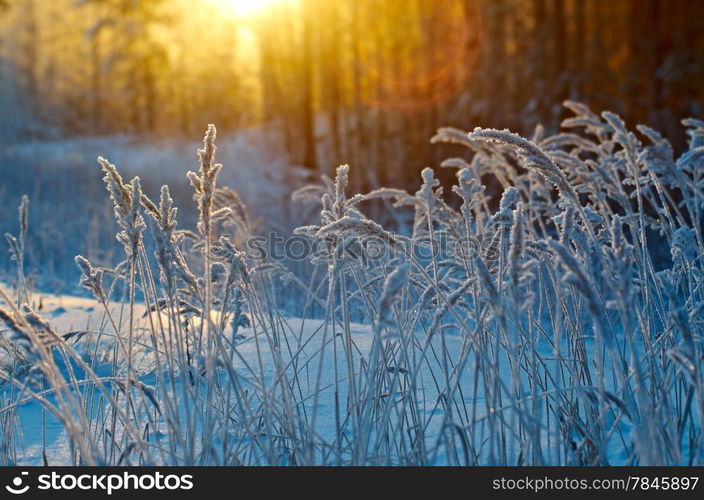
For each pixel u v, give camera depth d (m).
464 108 16.28
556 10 16.44
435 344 3.41
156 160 19.45
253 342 3.56
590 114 3.89
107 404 2.84
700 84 14.22
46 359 1.80
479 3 17.62
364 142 17.88
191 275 2.07
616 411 2.59
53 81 27.38
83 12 28.56
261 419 2.46
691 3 16.22
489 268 2.22
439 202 2.73
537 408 1.99
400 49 19.14
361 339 3.57
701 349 2.41
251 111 27.69
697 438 2.14
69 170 15.42
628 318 1.75
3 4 28.98
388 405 2.09
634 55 16.11
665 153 2.91
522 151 2.00
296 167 20.05
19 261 2.99
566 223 2.04
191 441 1.94
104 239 7.54
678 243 2.68
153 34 27.39
